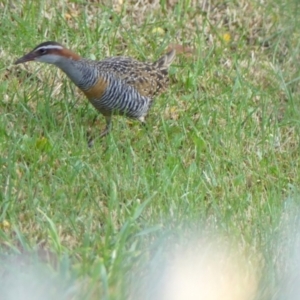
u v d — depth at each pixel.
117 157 11.67
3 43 13.62
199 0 15.23
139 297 8.84
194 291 9.33
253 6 15.30
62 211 10.48
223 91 13.66
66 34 13.98
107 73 12.04
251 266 9.85
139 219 10.48
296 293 9.45
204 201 11.14
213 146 12.41
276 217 10.89
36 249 9.50
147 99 12.53
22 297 8.66
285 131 13.27
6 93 12.86
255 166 12.37
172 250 9.94
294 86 14.27
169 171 11.47
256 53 14.75
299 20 15.10
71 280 8.71
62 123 12.36
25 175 11.02
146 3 14.97
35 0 14.30
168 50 14.28
